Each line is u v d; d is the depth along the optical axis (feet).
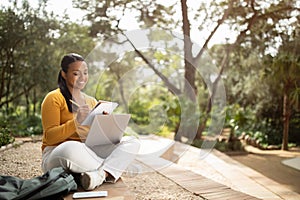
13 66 22.58
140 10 22.90
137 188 9.05
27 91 23.50
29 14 22.24
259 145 22.27
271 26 23.29
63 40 23.50
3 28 21.62
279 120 24.00
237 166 14.75
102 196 6.44
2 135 15.37
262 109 24.82
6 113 23.25
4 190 6.10
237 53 25.50
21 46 22.43
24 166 11.23
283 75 21.03
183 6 22.63
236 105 25.52
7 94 22.99
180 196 8.40
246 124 24.76
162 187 9.20
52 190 6.24
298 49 22.02
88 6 23.08
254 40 24.47
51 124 7.25
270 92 24.29
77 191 6.75
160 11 23.12
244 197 8.11
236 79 26.91
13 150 14.26
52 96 7.38
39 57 22.81
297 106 20.57
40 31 22.54
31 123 22.48
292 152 20.26
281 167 15.14
